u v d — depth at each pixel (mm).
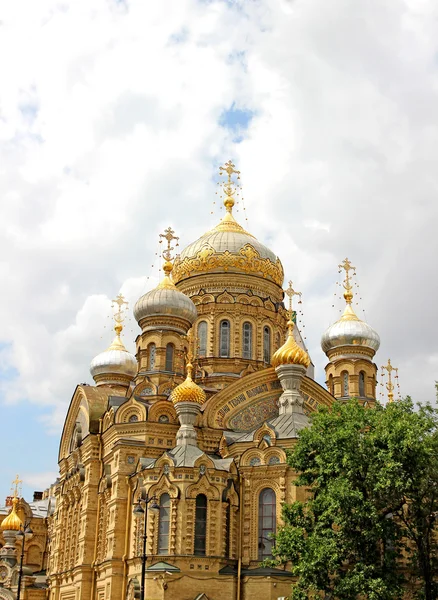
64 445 90812
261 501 67375
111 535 70562
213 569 63812
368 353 92438
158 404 75125
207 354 86438
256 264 89688
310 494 65875
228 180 98500
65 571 80875
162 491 65875
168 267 86000
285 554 54156
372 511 51531
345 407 57469
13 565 97125
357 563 52000
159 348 81375
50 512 111250
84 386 84375
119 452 72500
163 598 61438
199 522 65375
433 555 56000
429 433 55062
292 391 75438
